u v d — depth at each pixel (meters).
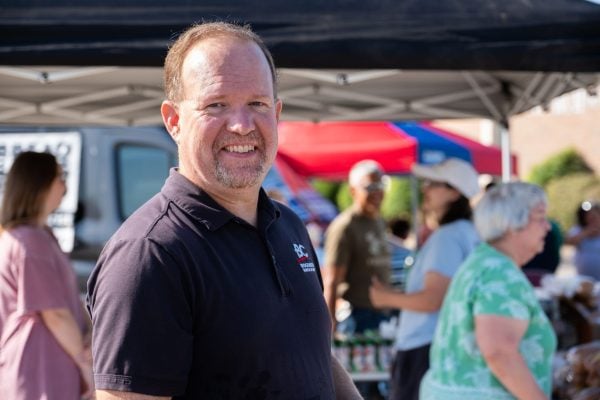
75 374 3.63
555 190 22.56
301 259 2.21
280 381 2.01
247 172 2.04
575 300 5.12
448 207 4.38
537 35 3.15
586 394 3.82
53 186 3.77
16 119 6.07
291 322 2.06
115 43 3.06
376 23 3.13
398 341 4.62
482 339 3.10
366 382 6.37
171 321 1.89
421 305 4.28
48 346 3.58
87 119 6.04
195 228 2.00
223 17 3.08
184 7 3.08
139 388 1.85
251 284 2.01
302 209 9.33
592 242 8.35
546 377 3.17
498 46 3.15
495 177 8.90
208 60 2.04
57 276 3.65
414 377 4.43
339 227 6.42
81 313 3.94
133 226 1.98
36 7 3.04
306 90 5.64
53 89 5.44
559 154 23.59
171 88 2.12
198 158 2.04
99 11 3.06
